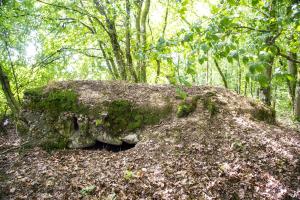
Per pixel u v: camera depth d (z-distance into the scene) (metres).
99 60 16.78
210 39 2.63
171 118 9.03
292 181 6.50
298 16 2.55
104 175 7.01
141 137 8.70
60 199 6.20
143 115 9.19
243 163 7.02
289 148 7.63
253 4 2.92
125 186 6.51
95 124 8.98
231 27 2.77
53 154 8.48
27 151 8.58
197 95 9.59
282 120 13.34
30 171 7.34
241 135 8.04
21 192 6.48
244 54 2.41
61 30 12.95
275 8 3.01
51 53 14.18
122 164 7.45
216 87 10.84
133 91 10.26
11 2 11.19
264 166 6.92
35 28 12.77
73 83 10.49
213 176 6.66
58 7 12.27
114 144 8.99
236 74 26.58
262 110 10.06
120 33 14.12
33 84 15.19
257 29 2.93
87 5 13.01
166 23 18.16
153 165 7.22
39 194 6.39
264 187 6.32
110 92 10.07
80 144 8.98
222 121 8.61
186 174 6.77
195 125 8.48
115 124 9.05
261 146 7.61
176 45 2.87
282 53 2.94
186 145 7.83
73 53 14.14
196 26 2.76
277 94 19.80
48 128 9.16
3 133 11.84
